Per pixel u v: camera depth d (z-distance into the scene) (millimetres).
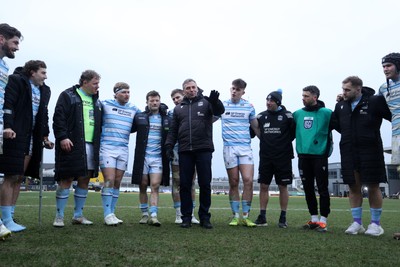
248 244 2980
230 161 4875
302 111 4797
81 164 3977
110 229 3768
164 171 4906
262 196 4895
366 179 3965
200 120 4402
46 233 3311
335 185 56406
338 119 4441
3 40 3086
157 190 4684
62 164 3918
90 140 4242
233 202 4852
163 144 4906
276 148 4828
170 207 8828
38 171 3887
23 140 3473
